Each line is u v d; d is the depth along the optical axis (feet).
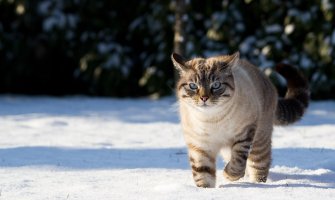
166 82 62.64
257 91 24.88
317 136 36.81
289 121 28.45
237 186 23.16
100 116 47.80
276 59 58.23
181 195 21.07
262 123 25.22
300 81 29.48
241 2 60.08
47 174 26.14
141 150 32.73
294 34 58.39
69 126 42.55
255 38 59.57
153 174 26.00
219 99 22.68
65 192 22.31
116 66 64.08
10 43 66.74
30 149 32.48
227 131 23.26
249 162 25.46
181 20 52.31
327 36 57.06
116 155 31.32
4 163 28.66
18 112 50.62
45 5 65.67
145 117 47.21
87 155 31.24
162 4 61.36
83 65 64.39
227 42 60.49
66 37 65.16
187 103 23.50
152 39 63.93
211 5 61.16
